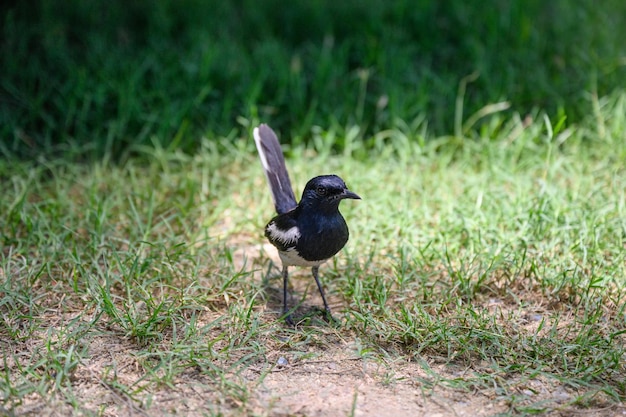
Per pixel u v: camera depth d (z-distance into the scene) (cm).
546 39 1625
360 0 1730
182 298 938
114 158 1377
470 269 1008
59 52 1546
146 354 831
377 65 1546
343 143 1360
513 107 1445
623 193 1171
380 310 943
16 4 1684
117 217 1168
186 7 1714
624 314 928
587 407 776
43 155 1355
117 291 980
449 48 1627
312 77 1527
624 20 1711
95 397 784
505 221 1112
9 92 1477
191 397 785
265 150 1036
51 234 1061
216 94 1467
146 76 1526
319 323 935
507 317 934
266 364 848
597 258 1018
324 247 898
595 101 1386
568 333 894
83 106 1420
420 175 1270
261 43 1630
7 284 948
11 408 752
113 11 1694
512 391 803
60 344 854
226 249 1041
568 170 1274
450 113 1426
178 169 1335
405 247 1060
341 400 791
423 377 827
